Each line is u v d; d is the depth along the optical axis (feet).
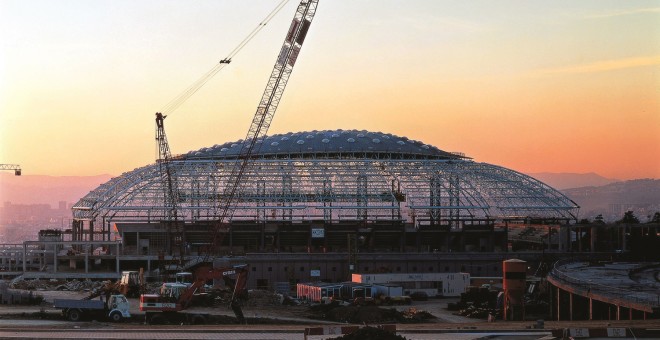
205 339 362.74
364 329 338.75
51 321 445.37
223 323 468.34
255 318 482.69
